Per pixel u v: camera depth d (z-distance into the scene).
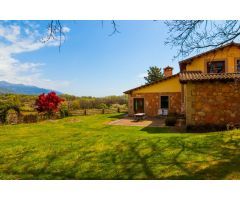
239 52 19.09
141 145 8.73
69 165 7.07
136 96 25.14
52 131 15.31
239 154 7.01
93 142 9.75
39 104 24.98
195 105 13.16
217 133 9.99
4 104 21.44
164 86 24.22
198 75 13.72
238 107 12.73
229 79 12.58
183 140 9.05
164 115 24.02
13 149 9.42
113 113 30.92
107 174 6.16
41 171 6.73
